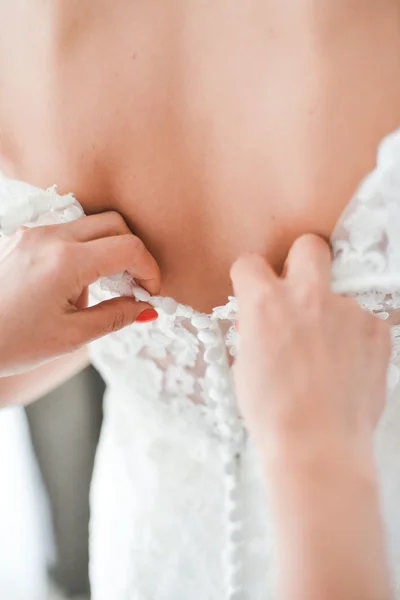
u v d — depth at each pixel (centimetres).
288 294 41
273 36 41
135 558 55
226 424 51
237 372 42
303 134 42
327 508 38
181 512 54
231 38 42
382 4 40
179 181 45
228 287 47
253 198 44
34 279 45
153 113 44
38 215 47
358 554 37
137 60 43
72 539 101
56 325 46
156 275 47
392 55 40
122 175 46
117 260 45
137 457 56
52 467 97
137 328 50
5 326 45
